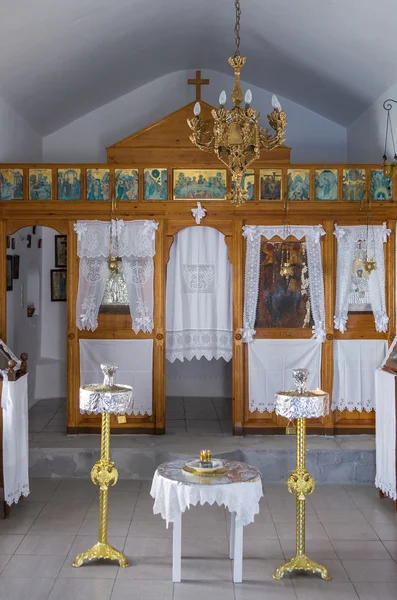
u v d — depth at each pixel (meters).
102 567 5.28
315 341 8.24
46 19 6.62
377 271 8.19
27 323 10.09
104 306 8.26
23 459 6.60
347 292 8.19
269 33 8.14
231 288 8.38
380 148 8.74
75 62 8.14
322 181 8.10
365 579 5.14
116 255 8.12
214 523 6.27
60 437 8.12
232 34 8.60
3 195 8.06
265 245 8.25
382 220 8.19
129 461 7.59
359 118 9.81
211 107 8.80
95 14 7.01
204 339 8.45
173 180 8.12
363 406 8.27
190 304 8.43
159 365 8.25
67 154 10.53
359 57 7.77
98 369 8.24
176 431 8.50
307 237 8.19
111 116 10.54
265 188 8.11
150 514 6.47
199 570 5.25
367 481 7.59
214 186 8.12
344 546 5.76
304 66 8.78
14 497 6.36
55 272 11.01
